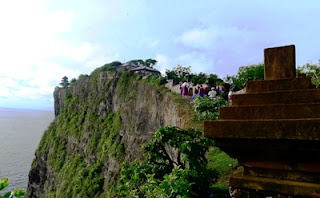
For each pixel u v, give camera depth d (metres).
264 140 2.14
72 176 44.50
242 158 2.34
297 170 2.11
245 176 2.32
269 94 2.40
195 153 5.39
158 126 26.52
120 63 53.84
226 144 2.32
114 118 42.56
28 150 112.88
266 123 2.12
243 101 2.50
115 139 38.81
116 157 35.06
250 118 2.29
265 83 2.55
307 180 2.07
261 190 2.17
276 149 2.13
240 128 2.21
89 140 46.38
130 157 31.67
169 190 4.48
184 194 4.44
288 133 2.02
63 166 49.44
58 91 74.50
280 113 2.18
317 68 18.23
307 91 2.24
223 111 2.43
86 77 59.25
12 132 180.50
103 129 44.19
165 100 24.55
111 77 48.09
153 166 5.90
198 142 5.52
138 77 38.38
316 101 2.19
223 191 5.96
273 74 2.62
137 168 5.80
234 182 2.30
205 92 18.67
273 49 2.64
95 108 49.44
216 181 6.66
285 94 2.32
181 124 16.00
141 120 31.80
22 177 71.25
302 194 2.01
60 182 46.88
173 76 35.75
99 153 41.16
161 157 6.00
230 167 7.71
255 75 21.58
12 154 101.69
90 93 53.75
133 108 35.88
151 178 5.02
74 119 55.16
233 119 2.37
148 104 30.55
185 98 20.64
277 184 2.11
